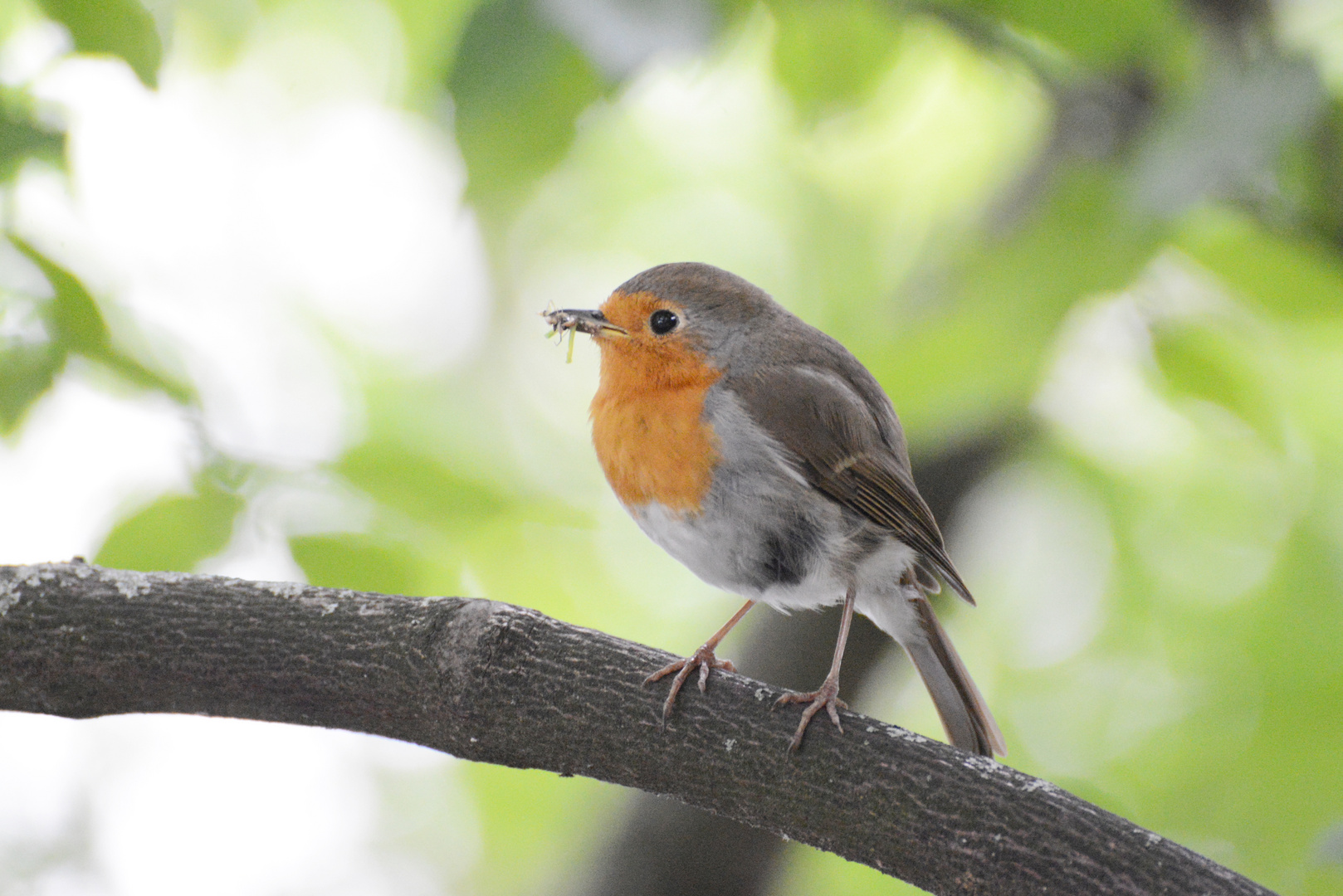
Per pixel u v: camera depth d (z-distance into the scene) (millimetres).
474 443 12789
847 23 9961
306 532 8164
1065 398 12734
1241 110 7359
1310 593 12648
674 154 15555
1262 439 10305
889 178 14164
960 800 6176
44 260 8414
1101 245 8414
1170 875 5859
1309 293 9789
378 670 6695
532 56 7902
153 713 6953
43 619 6824
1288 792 12195
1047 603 14625
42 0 8570
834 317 14000
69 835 14500
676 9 7320
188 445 8422
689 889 10406
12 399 8297
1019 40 9266
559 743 6645
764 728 6520
